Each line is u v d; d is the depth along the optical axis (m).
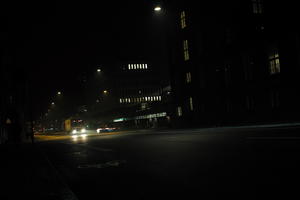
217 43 41.78
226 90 40.25
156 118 65.12
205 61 44.31
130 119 79.56
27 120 49.41
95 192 7.24
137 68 110.19
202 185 6.81
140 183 7.77
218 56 41.56
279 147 11.27
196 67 46.34
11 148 25.88
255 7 36.34
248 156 10.02
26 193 6.70
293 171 7.17
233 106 39.22
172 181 7.56
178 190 6.60
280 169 7.52
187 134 26.91
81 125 74.56
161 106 61.56
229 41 39.94
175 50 51.47
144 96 109.38
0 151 22.33
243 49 37.12
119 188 7.44
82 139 37.53
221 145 14.20
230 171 7.95
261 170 7.64
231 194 5.84
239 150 11.71
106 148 19.78
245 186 6.30
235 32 38.47
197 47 46.00
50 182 8.11
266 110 33.94
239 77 37.97
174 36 51.56
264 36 33.88
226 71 40.62
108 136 39.81
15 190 7.07
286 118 31.30
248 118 36.56
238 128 29.62
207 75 44.12
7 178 8.90
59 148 23.88
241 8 37.53
